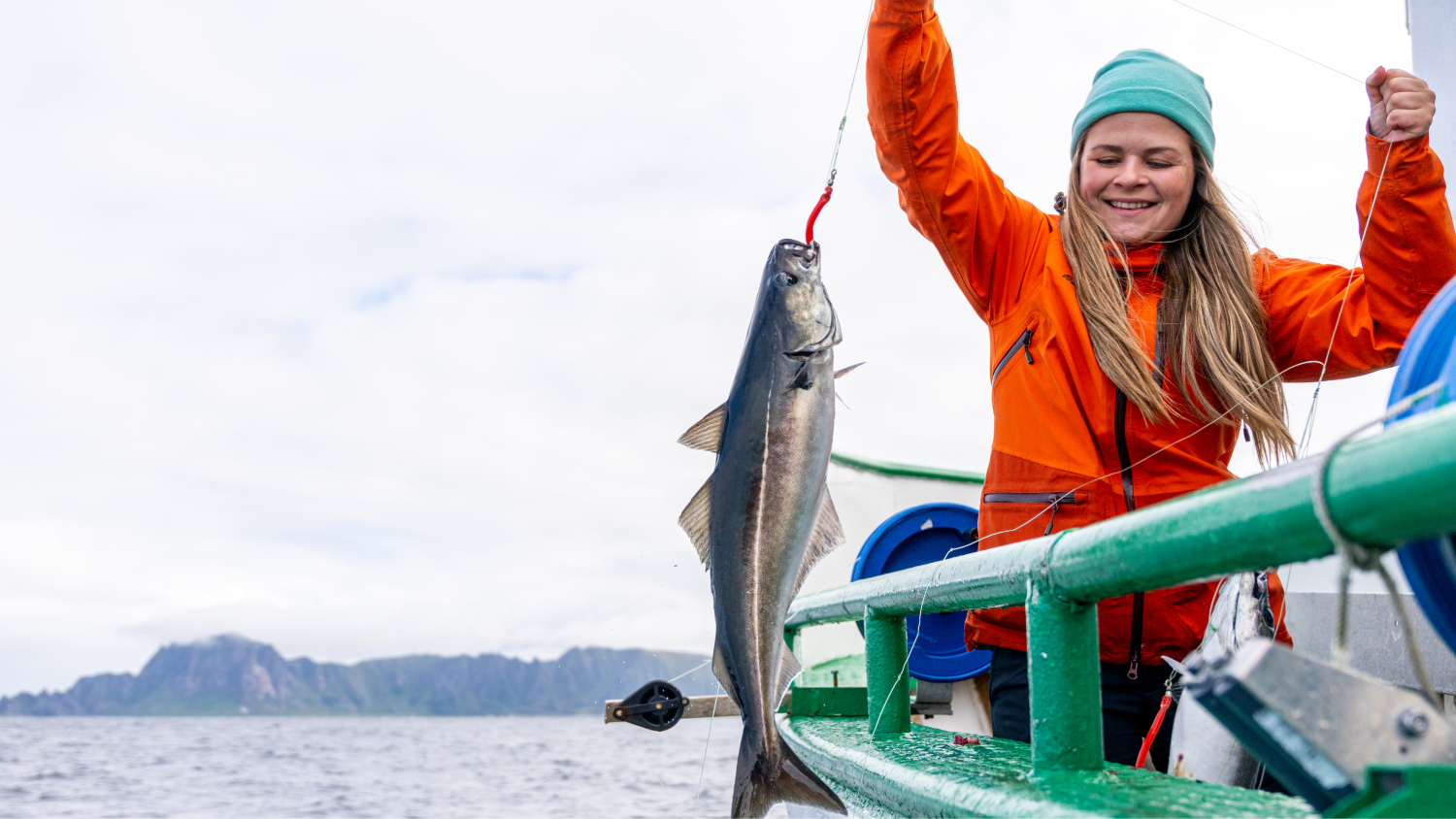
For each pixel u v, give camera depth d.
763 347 2.12
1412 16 3.19
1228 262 2.44
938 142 2.39
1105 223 2.48
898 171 2.47
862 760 1.98
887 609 2.25
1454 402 0.75
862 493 5.13
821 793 2.02
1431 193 2.16
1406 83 2.12
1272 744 0.85
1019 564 1.46
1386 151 2.17
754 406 2.11
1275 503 0.87
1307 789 0.84
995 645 2.42
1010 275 2.52
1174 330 2.39
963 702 4.30
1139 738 2.29
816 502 2.10
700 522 2.21
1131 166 2.44
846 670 4.95
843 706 3.10
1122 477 2.28
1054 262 2.47
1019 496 2.37
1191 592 2.24
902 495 5.16
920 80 2.33
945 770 1.65
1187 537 1.02
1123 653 2.26
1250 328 2.38
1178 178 2.43
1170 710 2.30
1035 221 2.61
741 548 2.10
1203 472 2.30
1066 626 1.40
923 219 2.51
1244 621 2.05
